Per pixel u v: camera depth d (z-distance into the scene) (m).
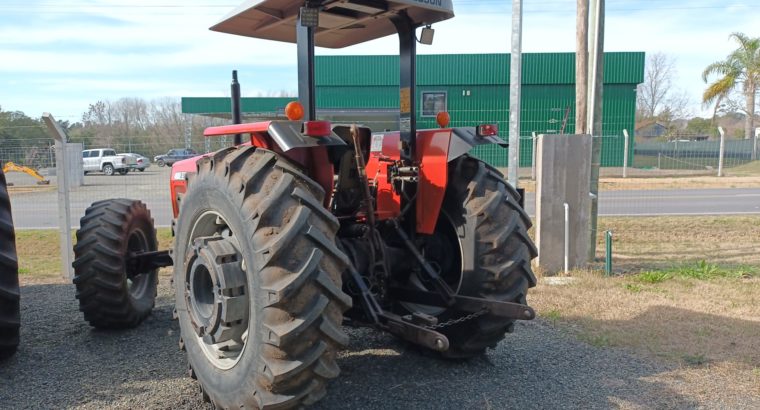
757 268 6.82
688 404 3.28
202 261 2.85
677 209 12.45
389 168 3.73
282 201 2.56
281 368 2.46
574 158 6.73
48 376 3.65
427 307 3.78
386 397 3.34
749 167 19.17
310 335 2.49
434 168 3.48
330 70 25.59
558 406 3.25
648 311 5.05
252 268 2.55
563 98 26.34
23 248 9.30
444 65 25.95
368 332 4.50
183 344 3.32
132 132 27.83
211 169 2.94
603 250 8.44
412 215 3.65
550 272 6.77
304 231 2.51
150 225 5.14
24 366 3.83
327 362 2.58
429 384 3.53
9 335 3.76
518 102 7.30
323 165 2.99
